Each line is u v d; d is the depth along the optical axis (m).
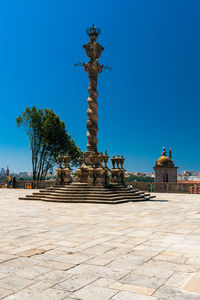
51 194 23.28
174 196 29.39
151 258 6.92
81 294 4.84
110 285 5.23
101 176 23.25
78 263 6.54
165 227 11.10
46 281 5.43
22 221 12.64
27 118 49.06
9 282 5.39
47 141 48.72
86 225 11.57
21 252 7.48
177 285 5.23
